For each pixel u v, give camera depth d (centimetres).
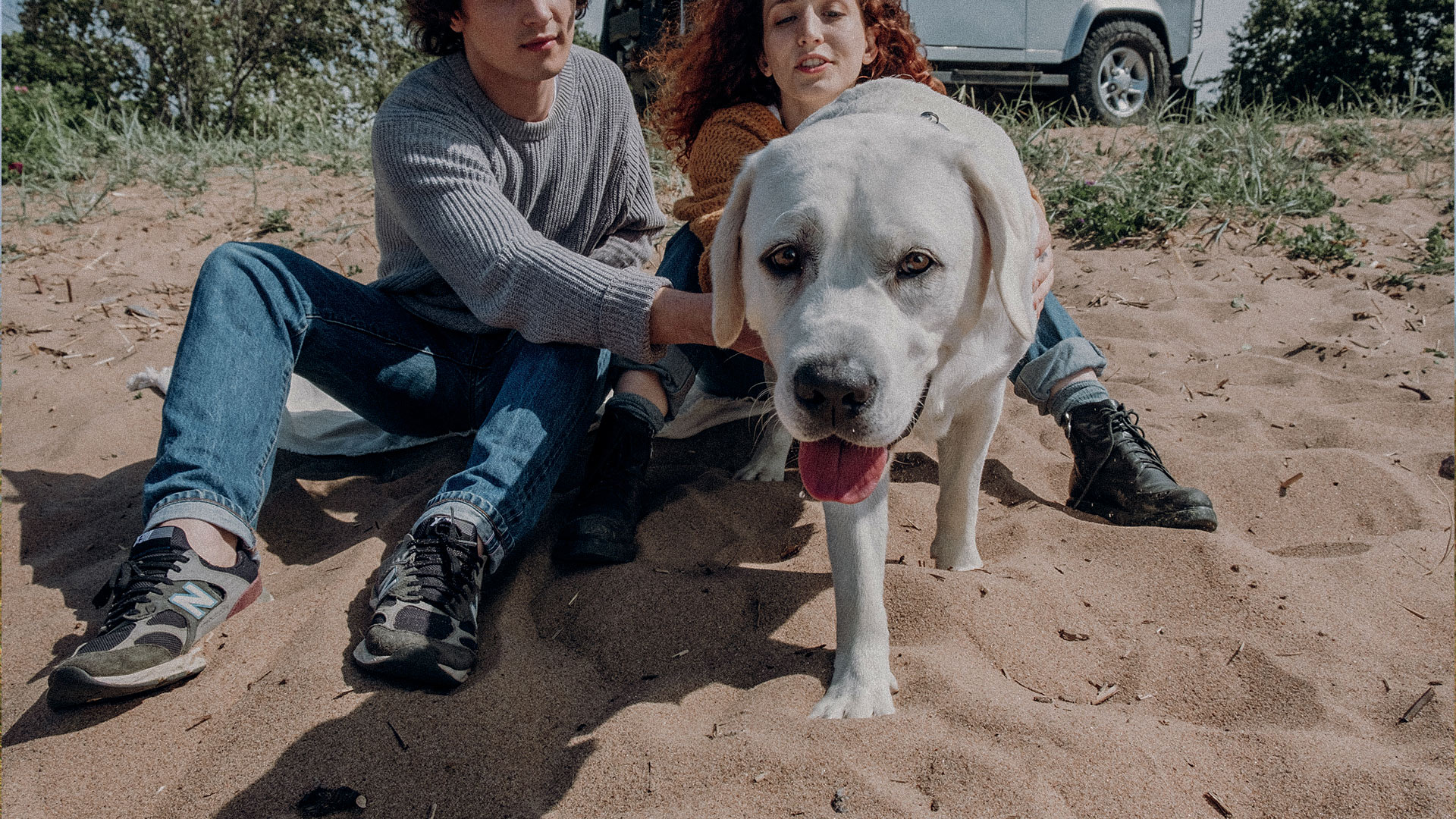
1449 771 156
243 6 1559
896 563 245
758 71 293
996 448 313
